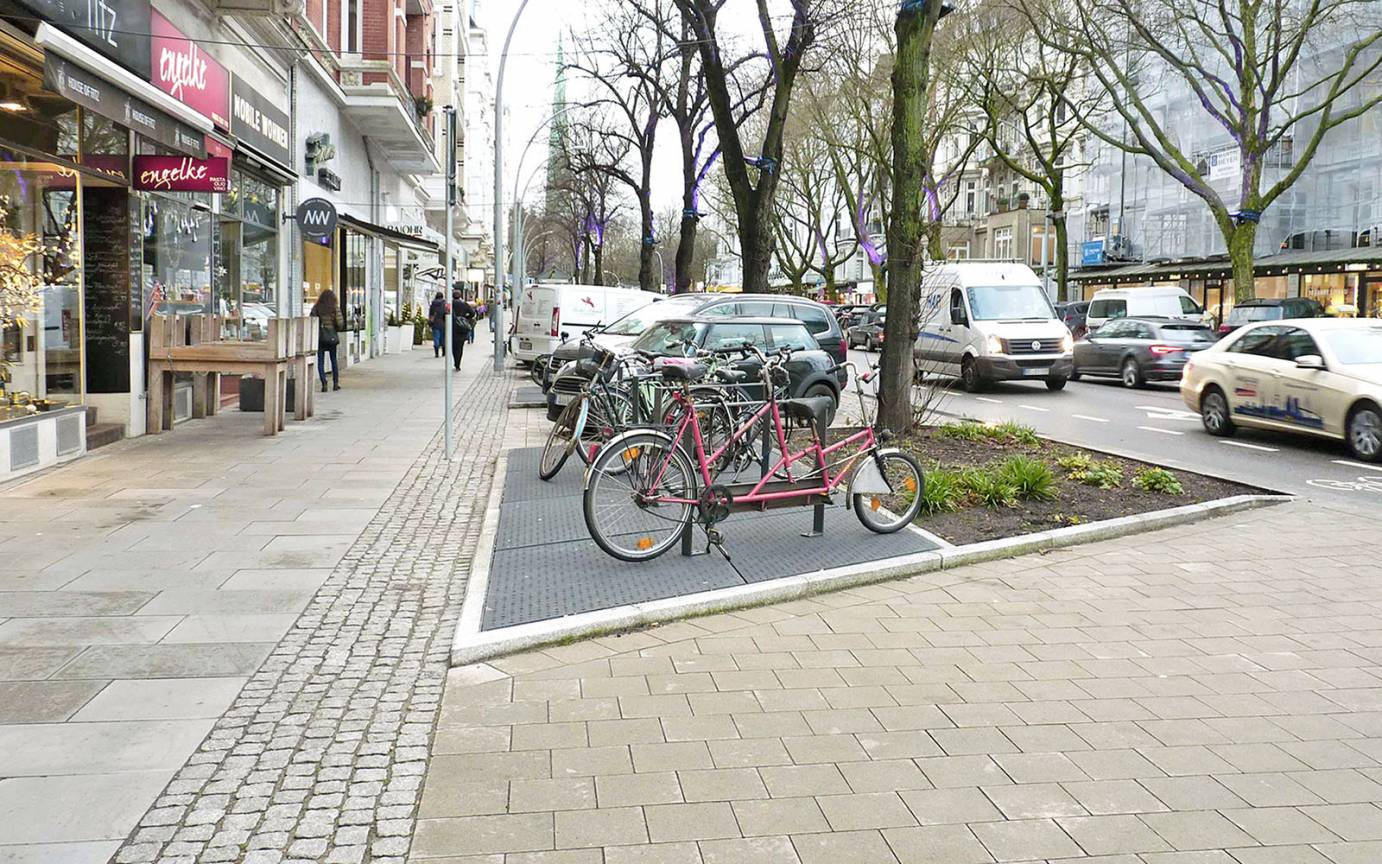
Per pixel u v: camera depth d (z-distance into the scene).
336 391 18.84
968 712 4.53
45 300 10.59
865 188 42.97
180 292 13.70
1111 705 4.62
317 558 6.96
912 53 11.27
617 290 21.81
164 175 11.89
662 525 6.84
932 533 7.63
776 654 5.26
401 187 35.56
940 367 22.12
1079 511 8.38
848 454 7.61
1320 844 3.44
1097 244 47.97
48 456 9.87
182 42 12.30
